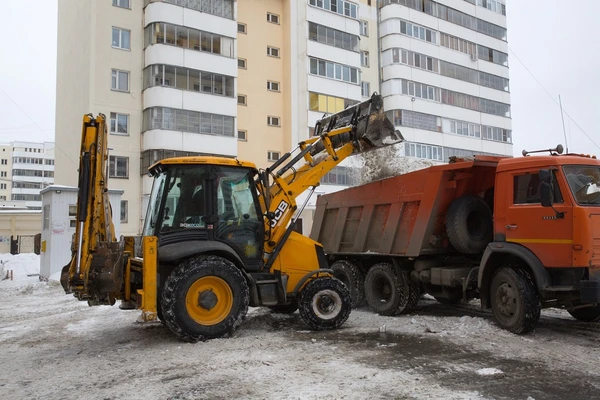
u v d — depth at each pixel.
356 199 11.02
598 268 6.73
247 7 31.09
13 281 17.78
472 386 5.04
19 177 97.44
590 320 8.50
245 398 4.77
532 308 7.26
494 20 43.75
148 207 8.34
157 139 25.61
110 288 6.82
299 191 8.85
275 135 31.52
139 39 26.56
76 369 5.95
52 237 16.67
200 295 7.14
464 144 40.06
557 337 7.25
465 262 9.13
